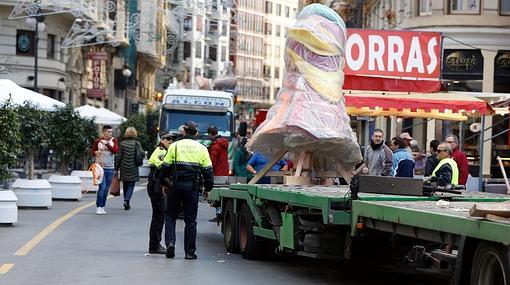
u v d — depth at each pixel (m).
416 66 30.59
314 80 23.66
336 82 23.86
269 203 21.53
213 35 100.44
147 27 97.19
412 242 17.47
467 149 51.19
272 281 19.44
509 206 13.48
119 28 94.81
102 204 34.81
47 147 45.72
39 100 44.59
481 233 13.16
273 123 23.61
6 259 21.94
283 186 22.55
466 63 54.47
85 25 79.81
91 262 21.78
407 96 29.12
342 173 23.92
